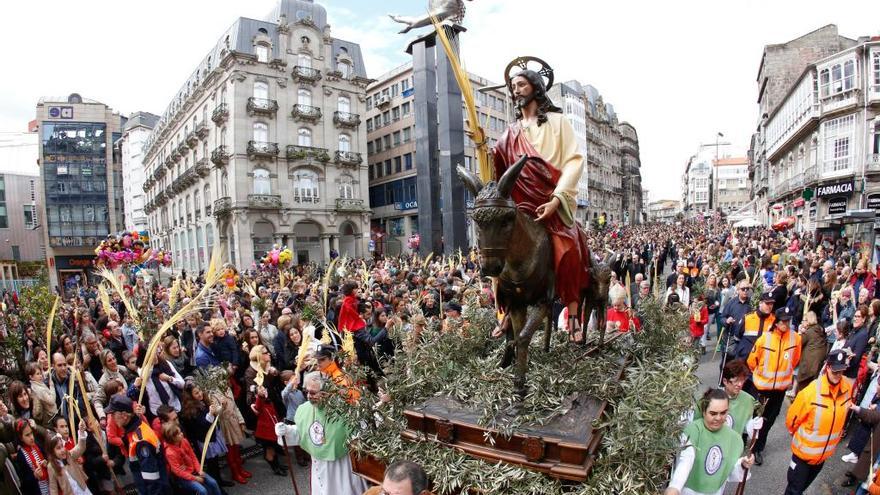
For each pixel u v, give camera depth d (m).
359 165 37.75
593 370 3.79
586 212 62.34
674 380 3.24
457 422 3.41
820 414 4.11
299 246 36.47
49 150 54.25
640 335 4.88
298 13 35.31
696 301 9.01
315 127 35.72
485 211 2.95
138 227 64.31
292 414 5.55
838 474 5.13
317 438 4.07
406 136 44.03
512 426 3.18
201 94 37.34
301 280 13.01
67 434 4.61
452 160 18.11
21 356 8.09
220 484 5.28
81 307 11.15
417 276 12.62
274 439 5.56
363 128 38.38
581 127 59.34
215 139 35.28
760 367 5.31
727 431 3.43
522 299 3.51
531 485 2.94
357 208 37.28
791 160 33.44
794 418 4.29
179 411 5.34
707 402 3.40
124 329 8.10
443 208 18.45
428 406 3.74
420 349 4.40
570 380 3.58
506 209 2.96
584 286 4.07
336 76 36.50
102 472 4.96
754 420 3.70
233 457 5.45
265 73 33.41
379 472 3.80
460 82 4.38
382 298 10.24
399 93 44.56
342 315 7.30
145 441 4.29
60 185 54.69
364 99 38.62
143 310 7.97
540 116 3.80
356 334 7.00
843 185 25.39
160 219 53.56
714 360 9.05
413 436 3.58
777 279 9.44
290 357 6.85
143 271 15.15
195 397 5.25
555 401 3.35
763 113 45.53
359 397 4.00
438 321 5.83
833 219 15.10
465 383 3.80
